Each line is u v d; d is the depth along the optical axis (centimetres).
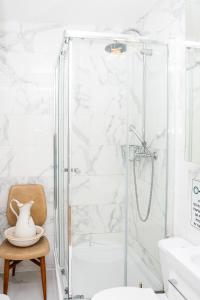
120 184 216
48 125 295
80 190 211
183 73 193
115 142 214
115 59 208
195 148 172
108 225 214
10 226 288
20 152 291
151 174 219
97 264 210
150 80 213
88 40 204
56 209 291
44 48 289
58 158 274
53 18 277
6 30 282
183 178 193
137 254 215
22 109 290
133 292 174
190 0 174
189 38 176
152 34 245
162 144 216
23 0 239
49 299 251
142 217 217
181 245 174
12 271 291
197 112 170
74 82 205
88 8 255
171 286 162
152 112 217
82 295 203
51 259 299
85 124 209
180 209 197
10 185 291
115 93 212
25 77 288
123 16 272
